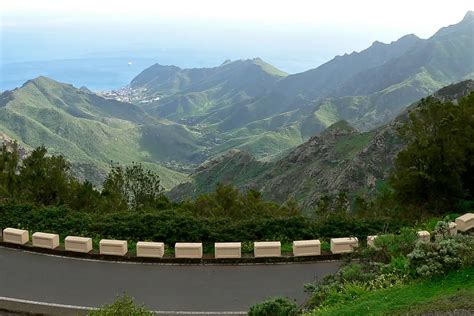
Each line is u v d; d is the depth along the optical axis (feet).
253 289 70.18
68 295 68.54
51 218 91.04
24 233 83.82
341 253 79.51
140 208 113.39
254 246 79.30
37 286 70.95
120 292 69.41
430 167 96.73
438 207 96.17
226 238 83.76
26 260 79.36
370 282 57.06
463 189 100.27
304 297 67.46
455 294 46.62
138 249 79.15
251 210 114.83
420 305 46.14
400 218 93.45
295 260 78.84
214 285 71.46
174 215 91.56
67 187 113.29
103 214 96.32
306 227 87.86
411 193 98.73
